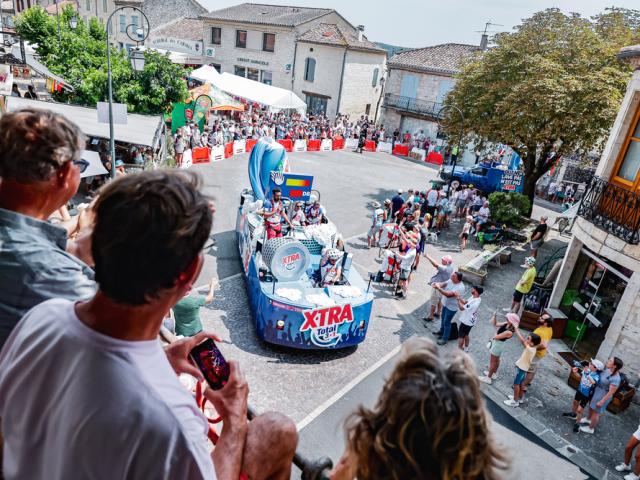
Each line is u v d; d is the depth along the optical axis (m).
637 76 10.77
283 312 9.62
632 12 19.98
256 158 13.71
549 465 8.16
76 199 16.05
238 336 10.45
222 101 28.34
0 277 1.42
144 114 22.33
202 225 1.09
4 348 1.26
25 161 1.43
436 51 38.69
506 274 16.47
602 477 8.05
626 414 9.77
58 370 1.09
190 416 1.09
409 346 1.24
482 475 1.13
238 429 1.41
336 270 10.62
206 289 12.31
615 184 11.30
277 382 9.22
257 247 11.31
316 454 7.61
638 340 10.12
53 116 1.52
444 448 1.07
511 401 9.55
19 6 57.34
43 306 1.22
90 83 21.36
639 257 9.96
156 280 1.03
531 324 12.52
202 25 47.06
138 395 1.03
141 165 17.08
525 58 18.81
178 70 23.48
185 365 1.55
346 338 10.19
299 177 13.16
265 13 43.16
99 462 1.01
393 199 18.19
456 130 21.38
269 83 41.03
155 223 1.01
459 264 16.64
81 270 1.56
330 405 8.79
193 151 24.86
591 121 16.58
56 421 1.07
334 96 38.53
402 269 13.30
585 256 12.12
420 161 34.62
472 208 22.16
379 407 1.19
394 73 38.66
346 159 31.72
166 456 1.01
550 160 20.56
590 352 11.52
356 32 42.88
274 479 1.45
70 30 26.58
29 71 25.45
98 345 1.07
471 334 12.16
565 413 9.50
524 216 22.02
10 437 1.18
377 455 1.14
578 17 19.56
